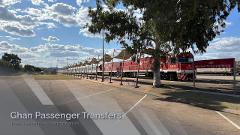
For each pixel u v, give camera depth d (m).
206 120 15.45
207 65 33.88
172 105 21.73
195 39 31.66
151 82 51.16
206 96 27.14
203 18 29.91
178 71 52.62
